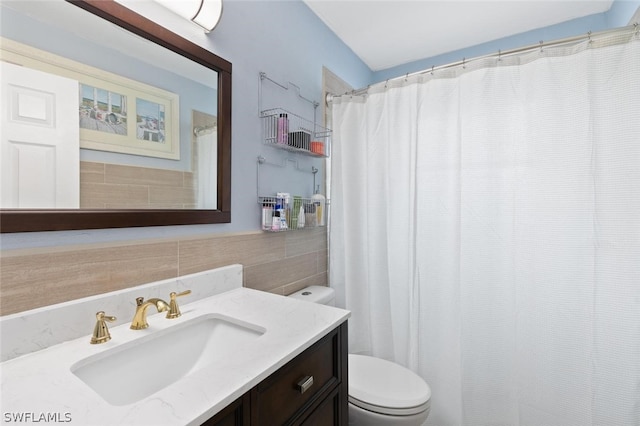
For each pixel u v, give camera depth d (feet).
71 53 2.79
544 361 4.66
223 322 3.42
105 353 2.56
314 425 2.93
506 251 4.95
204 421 1.82
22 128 2.51
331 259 6.44
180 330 3.18
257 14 4.93
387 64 8.91
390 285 5.91
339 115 6.35
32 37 2.56
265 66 5.08
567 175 4.49
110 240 3.09
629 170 4.15
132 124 3.25
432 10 6.47
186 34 3.80
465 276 5.11
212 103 4.13
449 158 5.27
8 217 2.39
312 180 6.40
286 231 5.54
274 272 5.24
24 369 2.27
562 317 4.54
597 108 4.31
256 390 2.26
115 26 3.10
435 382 5.36
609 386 4.27
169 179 3.60
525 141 4.77
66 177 2.76
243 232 4.65
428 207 5.40
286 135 5.12
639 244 4.11
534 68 4.69
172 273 3.63
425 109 5.43
